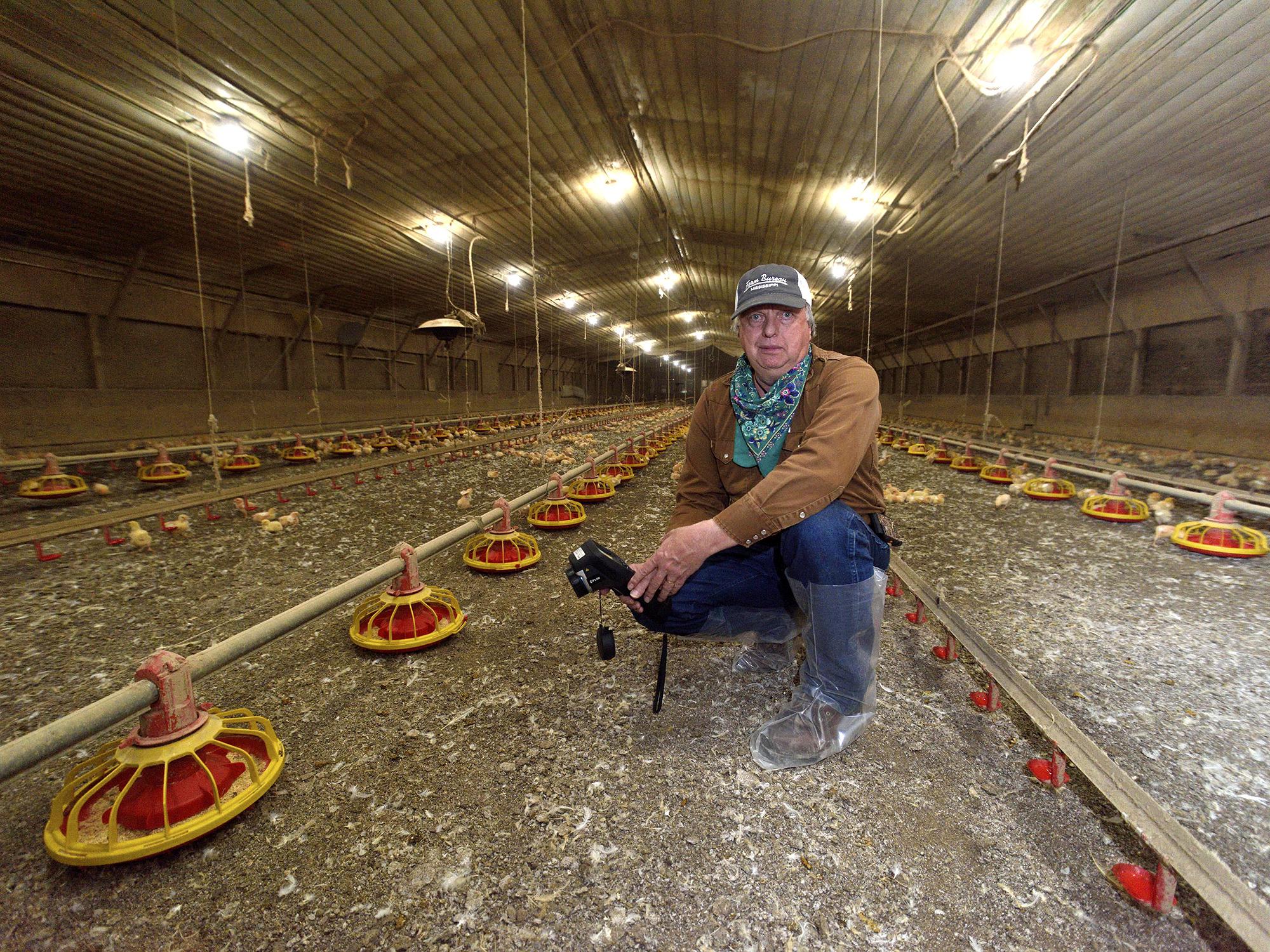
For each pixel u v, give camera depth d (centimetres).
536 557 379
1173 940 111
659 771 165
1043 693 211
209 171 699
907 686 218
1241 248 761
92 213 764
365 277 1266
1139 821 125
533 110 650
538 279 1478
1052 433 1252
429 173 785
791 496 141
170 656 147
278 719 197
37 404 829
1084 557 406
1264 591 330
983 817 147
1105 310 1084
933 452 1094
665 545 150
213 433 541
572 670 231
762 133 684
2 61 466
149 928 115
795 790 157
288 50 502
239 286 1154
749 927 115
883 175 751
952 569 375
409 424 1516
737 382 178
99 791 137
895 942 111
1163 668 233
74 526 400
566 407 3112
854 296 1522
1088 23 418
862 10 445
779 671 221
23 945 111
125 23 446
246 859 134
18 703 214
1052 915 117
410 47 515
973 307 1402
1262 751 178
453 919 118
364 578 233
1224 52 414
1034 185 687
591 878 128
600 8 486
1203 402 860
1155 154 566
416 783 162
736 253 1370
